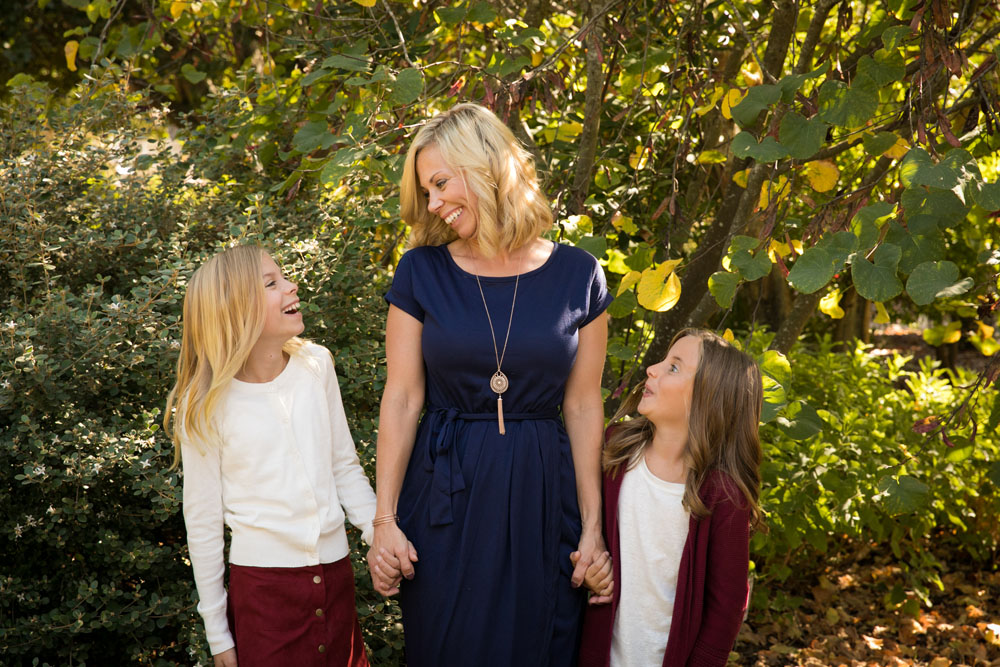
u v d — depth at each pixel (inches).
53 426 90.4
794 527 126.5
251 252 75.0
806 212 128.0
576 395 79.0
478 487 73.5
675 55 116.4
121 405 94.8
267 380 76.0
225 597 75.9
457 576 73.1
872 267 75.9
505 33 102.8
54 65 295.9
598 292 78.5
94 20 137.9
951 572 161.6
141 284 105.9
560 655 76.5
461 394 75.3
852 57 112.1
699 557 73.0
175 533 102.5
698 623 73.1
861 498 133.3
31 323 89.6
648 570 75.1
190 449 73.2
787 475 120.0
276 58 148.7
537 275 76.5
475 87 117.1
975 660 131.3
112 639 95.0
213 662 87.7
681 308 131.1
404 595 76.1
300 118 130.0
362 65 99.7
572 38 104.2
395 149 103.3
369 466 99.2
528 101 116.6
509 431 74.6
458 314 74.6
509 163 75.0
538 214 76.7
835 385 161.8
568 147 130.1
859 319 232.5
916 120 91.4
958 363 367.2
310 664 74.5
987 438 151.1
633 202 131.3
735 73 133.0
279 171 132.4
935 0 84.0
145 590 91.7
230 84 153.0
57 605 94.0
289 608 73.9
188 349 75.8
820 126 83.1
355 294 109.1
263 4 145.9
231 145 125.0
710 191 160.9
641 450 77.2
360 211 109.6
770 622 142.3
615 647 76.3
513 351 73.8
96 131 123.8
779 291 195.0
